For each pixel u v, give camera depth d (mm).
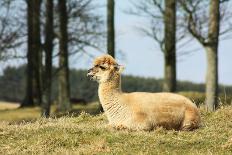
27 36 49844
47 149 14109
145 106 15125
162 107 15195
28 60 51469
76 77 74250
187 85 67938
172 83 39562
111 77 15258
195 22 33125
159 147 14016
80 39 44938
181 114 15289
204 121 17281
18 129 15641
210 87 33281
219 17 33281
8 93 84062
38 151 13984
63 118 18641
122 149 13844
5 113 45406
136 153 13562
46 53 41969
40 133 15266
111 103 15219
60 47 43281
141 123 15039
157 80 70750
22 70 84312
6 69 82000
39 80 52312
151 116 15109
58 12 43906
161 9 38500
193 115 15359
